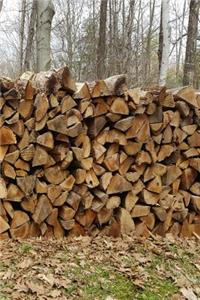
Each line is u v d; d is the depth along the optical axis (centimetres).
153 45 2161
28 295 327
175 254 436
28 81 443
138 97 477
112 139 479
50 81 448
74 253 415
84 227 483
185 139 519
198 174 536
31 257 395
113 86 467
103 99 470
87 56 1873
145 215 500
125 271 382
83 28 2120
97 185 480
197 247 479
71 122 459
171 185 517
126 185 488
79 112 462
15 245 431
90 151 474
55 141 462
